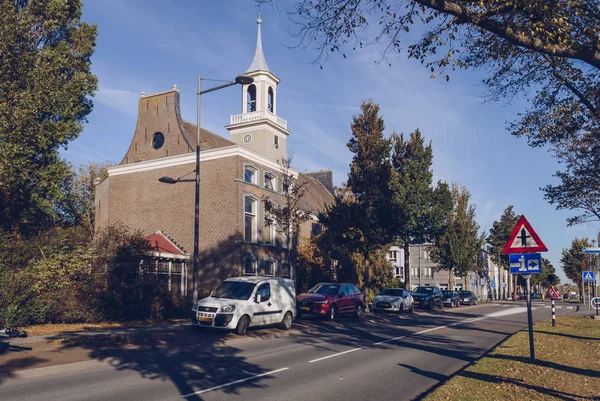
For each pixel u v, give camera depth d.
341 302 24.86
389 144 32.28
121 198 33.53
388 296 31.58
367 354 13.76
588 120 12.16
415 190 36.72
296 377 10.39
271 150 40.00
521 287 100.75
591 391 8.50
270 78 40.84
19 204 22.22
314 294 24.80
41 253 18.88
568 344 15.15
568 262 69.88
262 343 15.99
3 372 10.28
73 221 45.34
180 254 29.33
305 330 19.97
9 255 17.64
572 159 15.23
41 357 12.01
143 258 22.09
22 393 8.64
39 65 19.05
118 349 13.77
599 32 8.05
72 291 18.84
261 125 39.56
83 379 9.89
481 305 50.00
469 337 18.25
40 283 17.81
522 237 10.80
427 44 8.82
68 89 20.45
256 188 31.53
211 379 10.01
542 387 8.72
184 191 31.47
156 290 22.20
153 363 11.80
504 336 18.75
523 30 7.77
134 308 21.00
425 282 75.62
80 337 15.03
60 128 19.72
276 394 8.79
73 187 45.81
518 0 7.23
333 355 13.52
